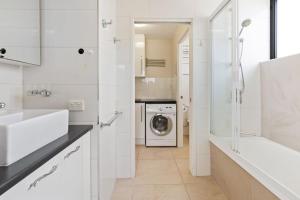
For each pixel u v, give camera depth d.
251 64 2.74
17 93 1.66
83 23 1.72
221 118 2.51
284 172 1.74
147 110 4.15
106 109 2.05
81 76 1.74
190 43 2.80
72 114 1.75
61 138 1.24
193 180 2.62
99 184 1.75
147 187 2.44
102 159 1.84
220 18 2.49
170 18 2.68
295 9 2.38
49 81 1.74
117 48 2.65
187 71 4.95
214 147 2.61
